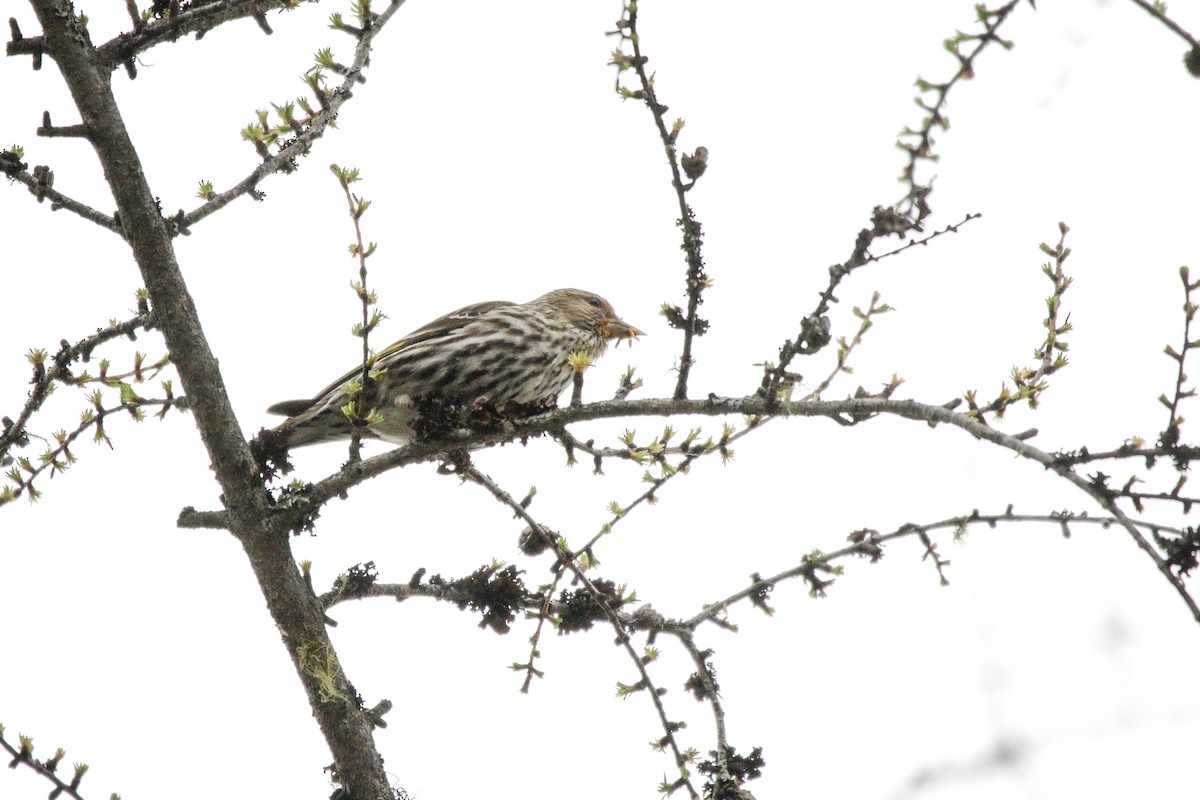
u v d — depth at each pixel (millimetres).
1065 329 9094
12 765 8602
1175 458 7641
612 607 10320
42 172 9758
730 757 9508
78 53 9414
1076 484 7766
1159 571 7281
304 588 10156
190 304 9930
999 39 7191
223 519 10156
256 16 9906
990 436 8164
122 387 10648
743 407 9109
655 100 8930
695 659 10266
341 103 10195
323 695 9992
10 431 10664
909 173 7492
